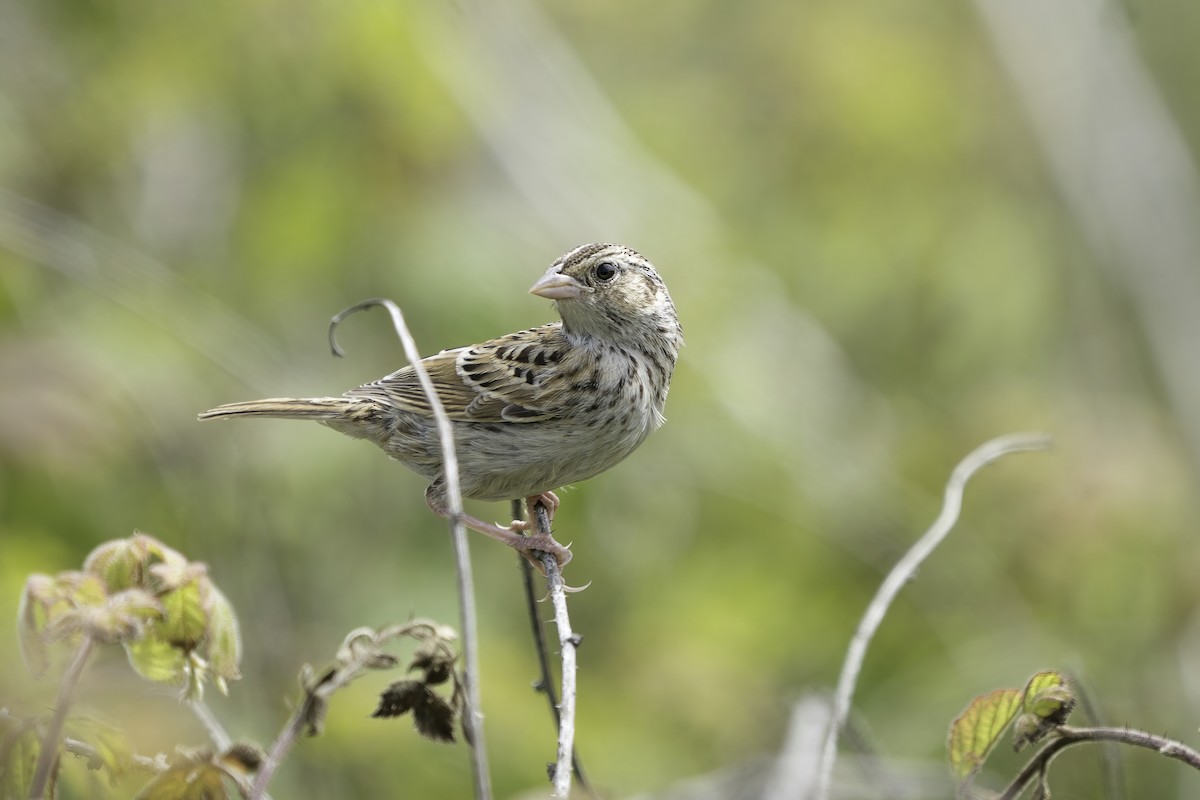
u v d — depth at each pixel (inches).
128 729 221.8
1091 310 714.8
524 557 302.7
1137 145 706.8
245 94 469.4
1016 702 220.5
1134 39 737.0
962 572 504.4
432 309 462.6
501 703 410.0
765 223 706.2
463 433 335.3
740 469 512.7
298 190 466.0
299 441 455.8
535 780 400.2
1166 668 486.0
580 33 795.4
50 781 195.5
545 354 336.5
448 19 555.8
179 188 496.1
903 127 694.5
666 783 438.0
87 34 475.8
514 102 595.2
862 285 676.7
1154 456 526.0
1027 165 726.5
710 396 515.8
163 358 434.9
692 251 573.6
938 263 672.4
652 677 470.3
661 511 502.6
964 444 538.0
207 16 462.9
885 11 722.2
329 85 464.1
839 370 614.2
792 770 275.6
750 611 501.7
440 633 211.8
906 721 470.3
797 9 724.0
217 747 230.8
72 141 479.2
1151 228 703.1
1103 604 494.9
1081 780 449.7
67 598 190.5
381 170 469.4
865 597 520.7
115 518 394.9
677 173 728.3
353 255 471.8
